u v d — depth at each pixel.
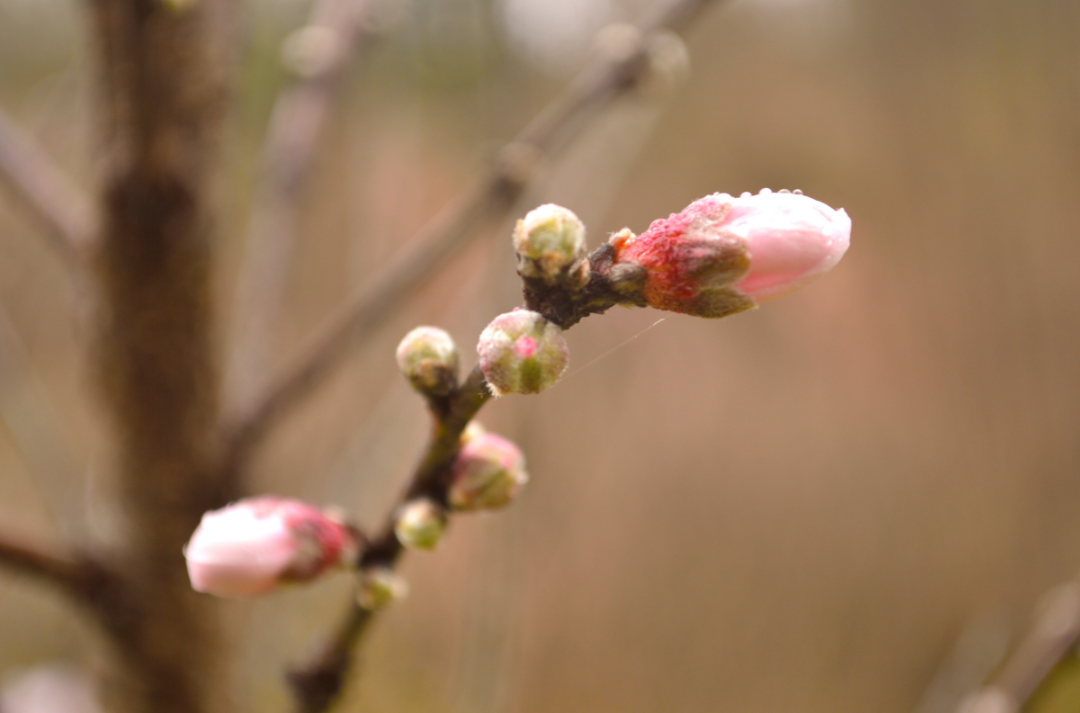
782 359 1.22
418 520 0.22
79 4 0.24
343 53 0.31
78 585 0.25
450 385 0.22
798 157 1.28
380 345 0.39
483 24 0.30
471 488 0.22
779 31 1.35
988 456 1.09
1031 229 1.16
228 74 0.25
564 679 0.91
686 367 1.17
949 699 0.34
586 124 0.28
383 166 0.38
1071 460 1.03
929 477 1.09
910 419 1.15
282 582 0.22
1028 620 0.82
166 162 0.24
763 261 0.21
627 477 1.03
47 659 0.60
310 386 0.26
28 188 0.26
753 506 1.09
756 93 1.29
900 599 1.02
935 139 1.26
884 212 1.27
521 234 0.21
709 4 0.29
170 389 0.25
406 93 0.38
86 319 0.25
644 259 0.21
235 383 0.27
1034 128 1.18
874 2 1.33
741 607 1.01
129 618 0.26
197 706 0.26
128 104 0.24
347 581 0.37
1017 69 1.20
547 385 0.21
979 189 1.21
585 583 0.95
